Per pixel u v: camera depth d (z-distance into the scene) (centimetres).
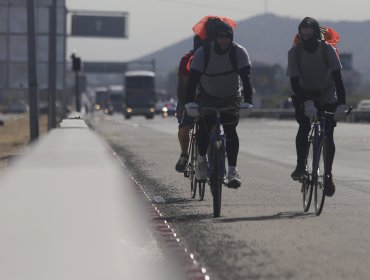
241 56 1970
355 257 1419
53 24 7950
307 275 1241
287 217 2014
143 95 17362
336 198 2486
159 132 8612
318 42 2016
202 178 2141
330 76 2052
